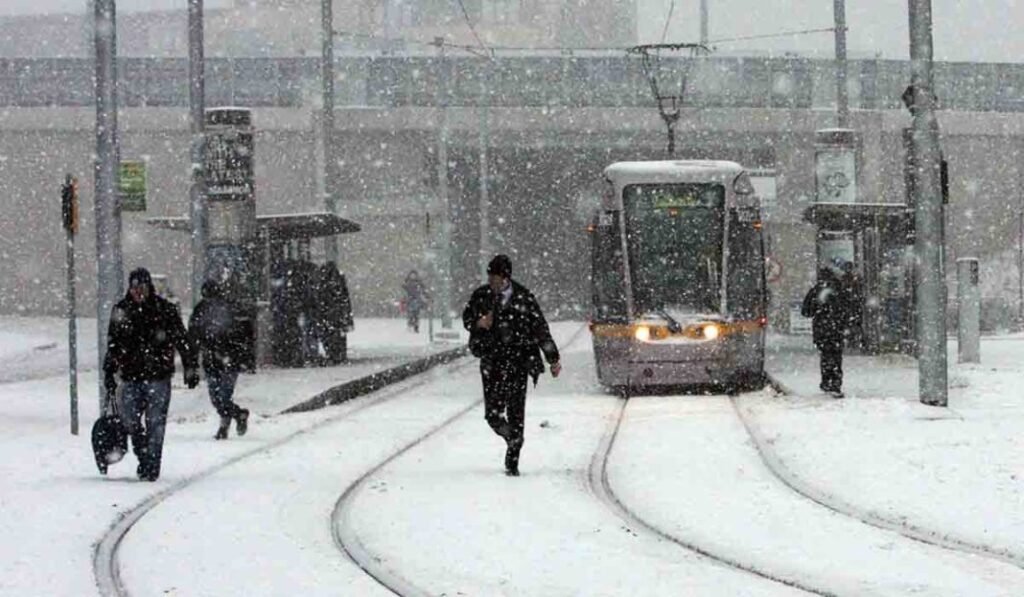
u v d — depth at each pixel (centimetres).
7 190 13738
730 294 5638
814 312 5175
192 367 3266
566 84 13388
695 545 2283
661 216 5709
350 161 13888
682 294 5619
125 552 2295
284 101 13612
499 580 2014
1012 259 14762
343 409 5197
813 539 2316
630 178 5759
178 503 2819
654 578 2012
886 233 7456
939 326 4528
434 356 8538
